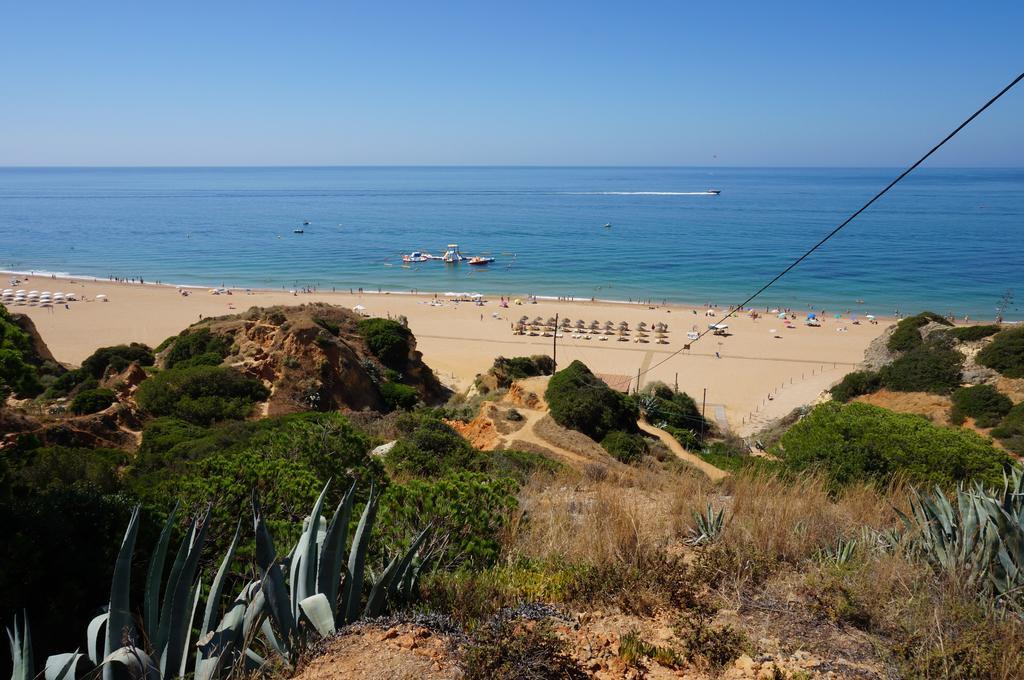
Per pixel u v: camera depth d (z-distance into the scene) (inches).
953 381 1536.7
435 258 5093.5
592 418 1240.2
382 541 250.4
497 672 146.3
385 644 164.9
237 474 318.7
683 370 2310.5
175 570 168.7
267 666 165.3
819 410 740.0
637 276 4306.1
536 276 4362.7
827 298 3577.8
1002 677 157.5
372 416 1125.1
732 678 159.8
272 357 1409.9
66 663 154.5
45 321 2938.0
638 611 197.9
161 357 1603.1
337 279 4286.4
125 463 769.6
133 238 6481.3
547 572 236.1
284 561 200.8
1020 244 5403.5
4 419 907.4
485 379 1828.2
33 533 250.2
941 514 242.2
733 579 219.1
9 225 7682.1
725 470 936.9
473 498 290.8
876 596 199.0
